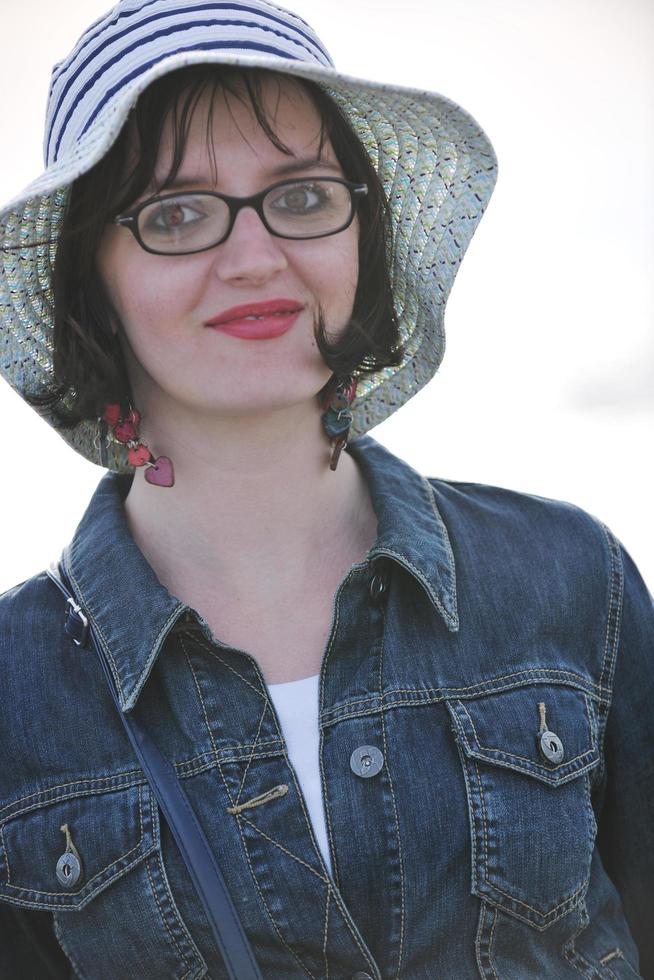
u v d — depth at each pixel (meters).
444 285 2.86
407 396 3.05
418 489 3.02
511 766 2.71
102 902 2.63
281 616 2.79
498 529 3.00
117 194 2.50
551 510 3.07
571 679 2.87
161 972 2.62
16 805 2.72
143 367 2.69
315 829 2.65
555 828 2.71
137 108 2.45
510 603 2.88
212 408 2.57
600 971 2.78
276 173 2.50
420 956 2.64
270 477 2.73
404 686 2.75
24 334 2.85
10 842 2.71
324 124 2.56
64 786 2.70
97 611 2.77
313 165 2.54
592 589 2.96
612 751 2.99
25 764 2.72
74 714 2.72
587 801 2.80
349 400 2.80
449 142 2.74
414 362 3.02
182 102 2.45
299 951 2.60
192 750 2.69
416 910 2.63
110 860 2.63
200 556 2.79
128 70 2.48
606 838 3.08
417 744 2.71
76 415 2.86
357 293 2.78
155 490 2.83
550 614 2.89
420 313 2.96
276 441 2.70
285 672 2.75
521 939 2.68
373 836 2.63
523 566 2.94
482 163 2.74
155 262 2.51
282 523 2.78
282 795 2.64
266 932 2.59
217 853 2.61
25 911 2.79
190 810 2.60
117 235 2.56
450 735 2.73
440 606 2.78
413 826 2.64
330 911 2.60
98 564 2.83
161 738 2.71
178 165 2.45
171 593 2.81
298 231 2.53
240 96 2.46
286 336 2.55
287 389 2.56
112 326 2.72
